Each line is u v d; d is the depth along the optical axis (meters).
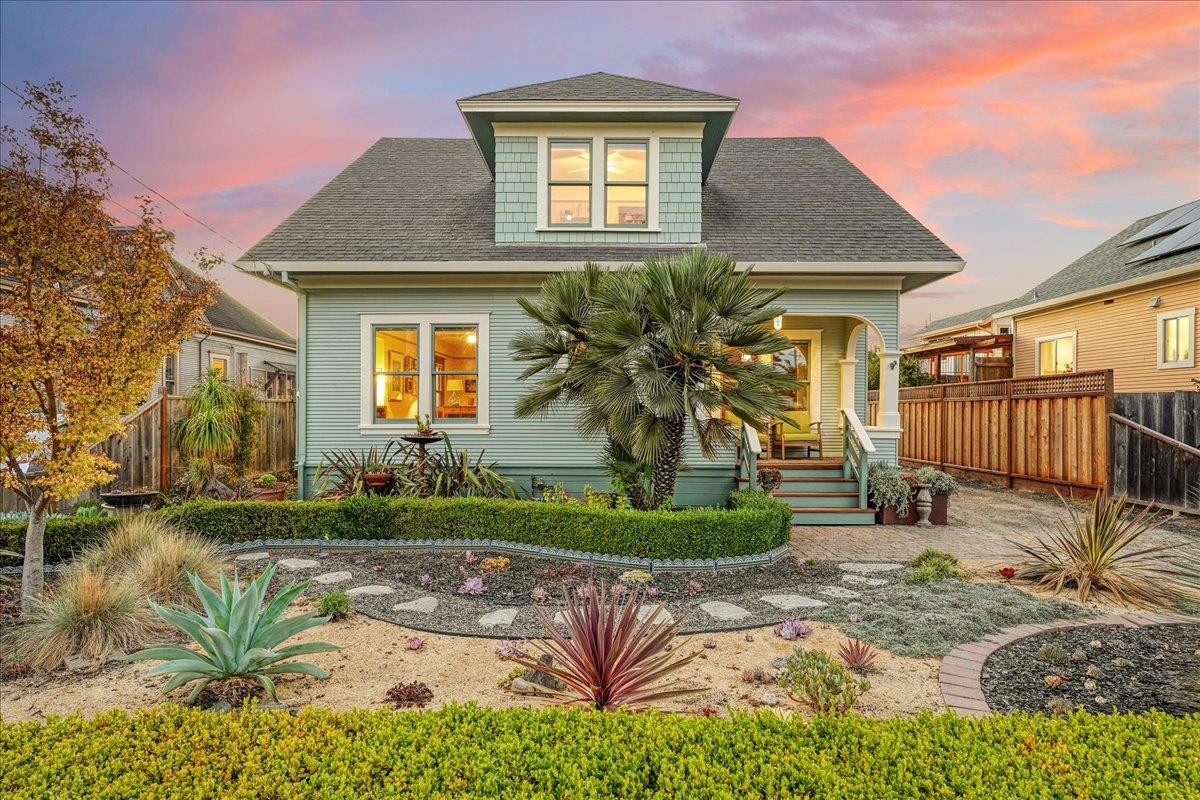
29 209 4.62
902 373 20.33
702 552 6.56
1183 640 4.25
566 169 10.20
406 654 4.25
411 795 2.03
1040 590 5.52
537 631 4.68
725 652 4.25
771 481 9.15
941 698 3.47
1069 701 3.38
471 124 10.02
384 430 9.75
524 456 9.80
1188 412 8.90
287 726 2.49
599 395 6.66
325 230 10.05
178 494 9.17
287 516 7.31
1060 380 11.22
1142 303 13.66
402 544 7.24
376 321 9.79
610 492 8.37
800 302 9.64
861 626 4.64
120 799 2.05
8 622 4.88
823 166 12.27
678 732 2.39
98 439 5.21
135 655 3.27
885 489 9.05
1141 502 9.56
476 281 9.66
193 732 2.44
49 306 4.79
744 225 10.34
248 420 11.09
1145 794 2.02
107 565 5.58
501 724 2.49
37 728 2.48
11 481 4.92
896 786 2.07
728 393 6.61
